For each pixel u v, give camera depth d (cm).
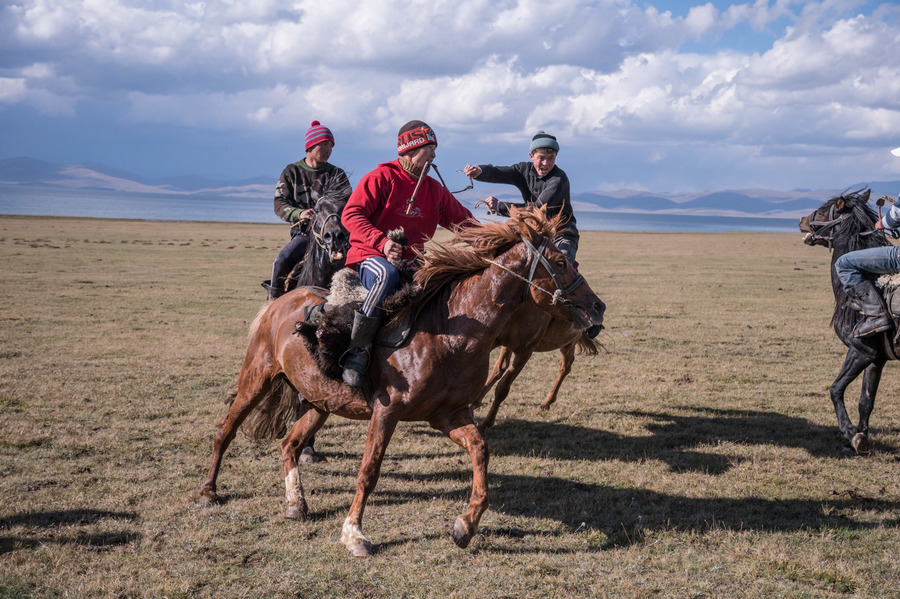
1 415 756
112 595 381
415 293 430
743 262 3397
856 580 411
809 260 3569
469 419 448
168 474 589
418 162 482
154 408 803
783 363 1152
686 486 585
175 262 2881
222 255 3272
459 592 394
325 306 467
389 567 424
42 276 2219
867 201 677
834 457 673
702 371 1086
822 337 1400
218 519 495
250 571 416
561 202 695
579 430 766
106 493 541
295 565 425
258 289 2070
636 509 531
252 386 522
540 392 949
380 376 441
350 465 632
